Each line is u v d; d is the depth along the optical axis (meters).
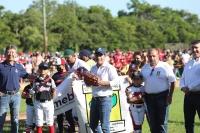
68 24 81.94
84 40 80.75
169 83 7.55
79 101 8.41
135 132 8.29
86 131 8.44
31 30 72.31
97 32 85.31
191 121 7.55
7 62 7.96
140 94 8.08
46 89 8.17
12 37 70.69
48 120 8.27
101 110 7.30
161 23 116.88
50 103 8.26
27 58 31.92
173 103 15.55
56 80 9.04
